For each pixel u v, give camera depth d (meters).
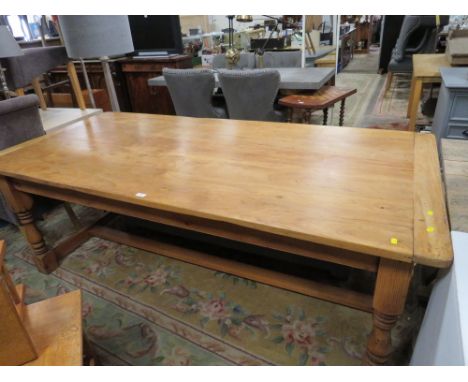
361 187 1.04
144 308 1.47
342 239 0.82
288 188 1.06
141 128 1.76
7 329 0.76
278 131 1.58
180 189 1.10
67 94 4.21
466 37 2.68
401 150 1.28
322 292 1.36
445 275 0.82
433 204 0.94
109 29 2.33
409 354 1.19
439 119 2.00
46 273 1.72
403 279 0.84
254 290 1.53
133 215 1.25
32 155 1.50
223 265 1.54
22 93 2.58
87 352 1.14
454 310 0.64
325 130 1.56
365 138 1.43
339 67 5.86
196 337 1.32
